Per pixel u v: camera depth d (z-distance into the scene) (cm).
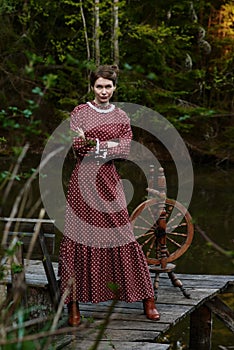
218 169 1490
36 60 235
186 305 476
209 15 1772
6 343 207
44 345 260
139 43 1547
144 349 391
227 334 578
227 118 1675
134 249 432
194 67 1716
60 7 1509
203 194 1150
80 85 1489
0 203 259
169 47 1555
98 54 1392
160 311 460
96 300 421
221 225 909
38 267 510
